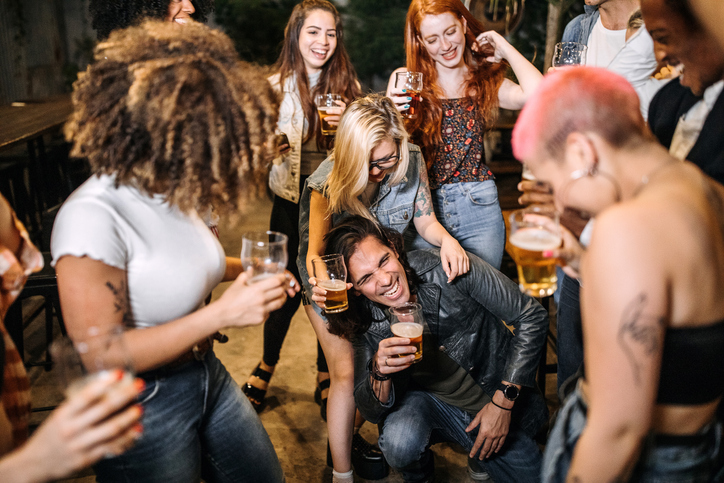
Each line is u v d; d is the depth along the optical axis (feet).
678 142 4.86
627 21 7.14
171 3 8.14
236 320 4.02
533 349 6.15
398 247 6.28
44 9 23.86
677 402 3.34
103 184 3.97
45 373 9.48
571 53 7.07
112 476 4.40
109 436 2.98
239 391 5.09
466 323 6.36
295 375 9.66
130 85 3.73
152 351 3.84
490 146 15.56
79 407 2.89
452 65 8.16
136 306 4.10
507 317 6.29
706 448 3.52
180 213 4.31
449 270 6.26
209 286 4.50
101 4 8.01
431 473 6.78
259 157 4.12
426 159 8.53
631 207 3.10
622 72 6.84
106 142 3.81
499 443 6.13
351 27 21.47
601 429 3.14
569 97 3.36
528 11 17.47
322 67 9.39
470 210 8.66
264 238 4.94
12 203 13.53
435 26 7.88
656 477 3.53
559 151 3.43
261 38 21.81
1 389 3.49
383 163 6.30
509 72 9.19
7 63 21.97
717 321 3.21
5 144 10.41
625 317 2.98
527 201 4.19
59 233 3.81
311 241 6.91
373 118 6.06
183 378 4.44
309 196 7.06
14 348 3.83
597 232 3.11
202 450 4.94
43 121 13.05
